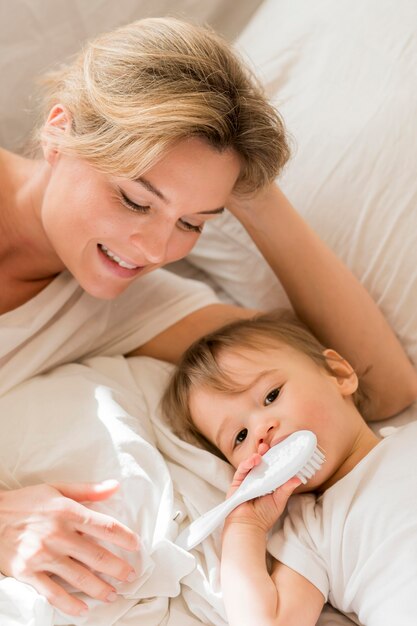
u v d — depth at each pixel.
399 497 0.86
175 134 0.79
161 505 0.87
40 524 0.81
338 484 0.91
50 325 1.06
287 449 0.90
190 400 1.02
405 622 0.78
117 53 0.85
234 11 1.43
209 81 0.82
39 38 1.31
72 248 0.92
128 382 1.07
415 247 1.12
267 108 0.88
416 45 1.16
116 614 0.80
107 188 0.85
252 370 1.00
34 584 0.80
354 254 1.17
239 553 0.84
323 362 1.03
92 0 1.32
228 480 0.94
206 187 0.84
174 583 0.83
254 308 1.30
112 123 0.82
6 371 1.01
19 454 0.92
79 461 0.90
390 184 1.14
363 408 1.11
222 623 0.82
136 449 0.90
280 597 0.81
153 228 0.87
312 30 1.26
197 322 1.17
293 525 0.91
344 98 1.20
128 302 1.16
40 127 1.02
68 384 0.99
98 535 0.80
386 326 1.13
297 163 1.21
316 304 1.13
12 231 1.04
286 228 1.11
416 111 1.13
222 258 1.30
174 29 0.86
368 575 0.82
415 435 0.94
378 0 1.21
